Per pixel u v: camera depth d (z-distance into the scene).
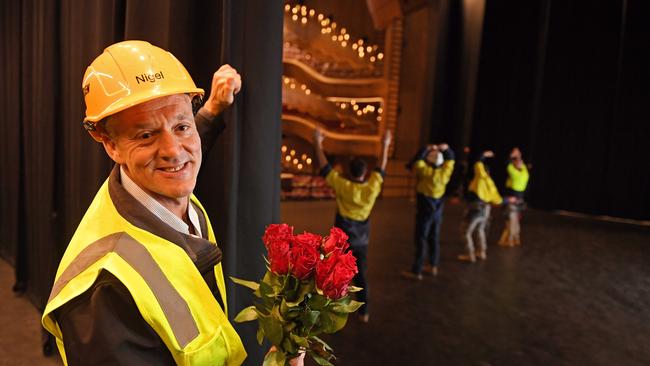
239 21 1.76
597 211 11.89
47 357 3.14
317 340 1.08
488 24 13.38
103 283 0.87
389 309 4.62
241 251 1.83
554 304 5.02
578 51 12.03
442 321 4.39
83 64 2.40
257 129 1.81
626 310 4.94
